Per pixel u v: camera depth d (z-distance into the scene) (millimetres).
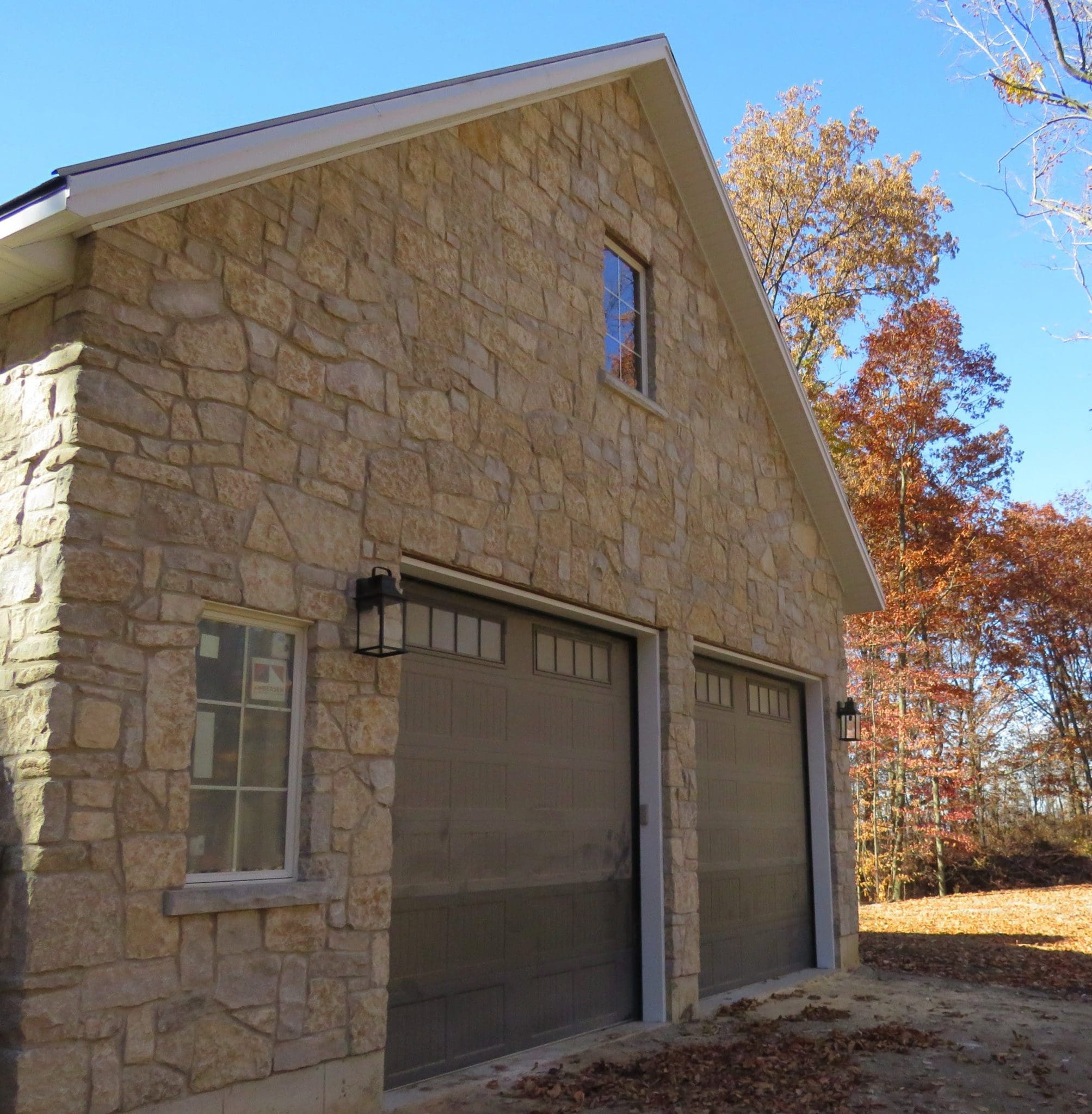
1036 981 9766
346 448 5555
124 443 4488
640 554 7918
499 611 6820
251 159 5031
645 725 8000
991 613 24547
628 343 8570
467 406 6441
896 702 21500
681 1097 5785
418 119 6137
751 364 10211
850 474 23734
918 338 23469
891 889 20703
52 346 4504
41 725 4090
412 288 6172
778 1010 8227
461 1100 5512
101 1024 4070
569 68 7637
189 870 4641
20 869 4000
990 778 22938
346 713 5309
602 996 7289
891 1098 5906
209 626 4891
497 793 6555
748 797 9430
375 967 5242
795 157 21031
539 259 7359
